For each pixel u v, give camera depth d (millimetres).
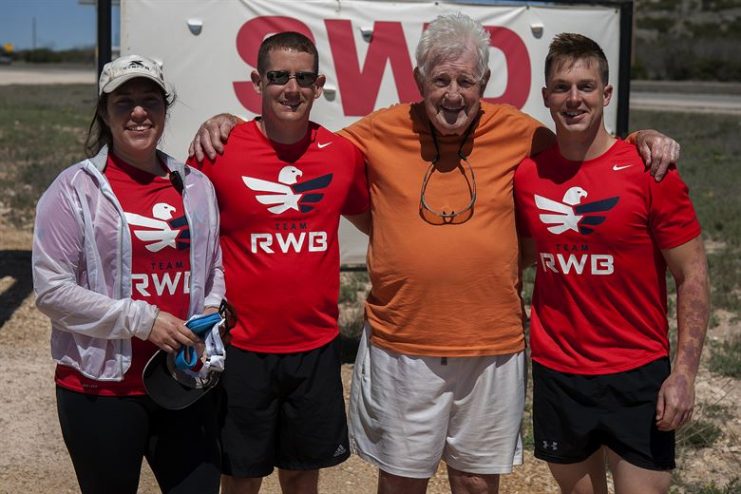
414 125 3459
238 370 3400
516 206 3459
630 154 3225
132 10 5965
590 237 3209
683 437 5133
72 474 4598
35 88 38000
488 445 3523
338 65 6324
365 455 3654
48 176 12883
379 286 3496
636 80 51875
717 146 20125
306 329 3408
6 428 5047
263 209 3342
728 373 6270
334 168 3424
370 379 3584
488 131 3443
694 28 69312
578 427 3293
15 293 7551
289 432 3520
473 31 3332
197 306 3061
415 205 3422
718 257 9562
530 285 8664
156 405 3016
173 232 2977
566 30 6617
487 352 3420
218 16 6078
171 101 3229
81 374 2938
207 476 3068
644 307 3244
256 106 6191
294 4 6195
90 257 2898
